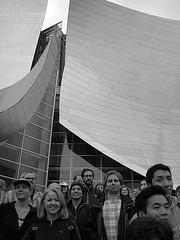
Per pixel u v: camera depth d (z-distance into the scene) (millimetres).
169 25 25688
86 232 5027
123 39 23875
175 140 20922
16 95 14031
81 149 19062
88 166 18594
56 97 20766
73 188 5820
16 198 5289
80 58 21719
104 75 22156
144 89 23094
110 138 18844
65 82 19391
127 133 19906
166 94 23500
